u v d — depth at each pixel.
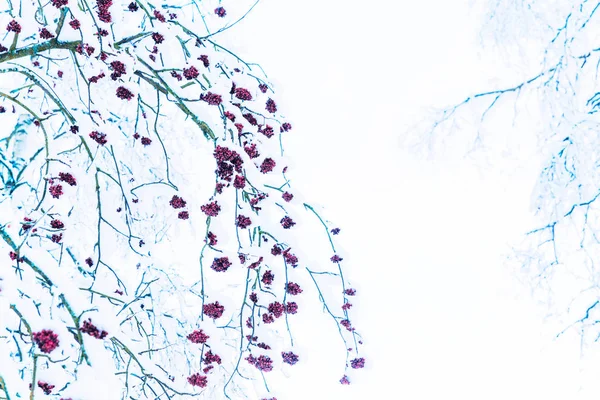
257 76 2.65
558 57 4.25
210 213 2.19
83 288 2.15
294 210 2.49
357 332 2.77
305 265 2.47
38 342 1.58
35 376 1.60
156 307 3.22
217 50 2.73
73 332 1.86
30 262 1.78
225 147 2.18
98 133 2.25
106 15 2.15
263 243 2.49
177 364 3.27
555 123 4.37
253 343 2.41
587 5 4.10
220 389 2.95
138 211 2.84
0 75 3.38
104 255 2.54
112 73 2.24
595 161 4.07
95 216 3.00
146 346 2.98
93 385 1.62
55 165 2.25
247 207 2.39
